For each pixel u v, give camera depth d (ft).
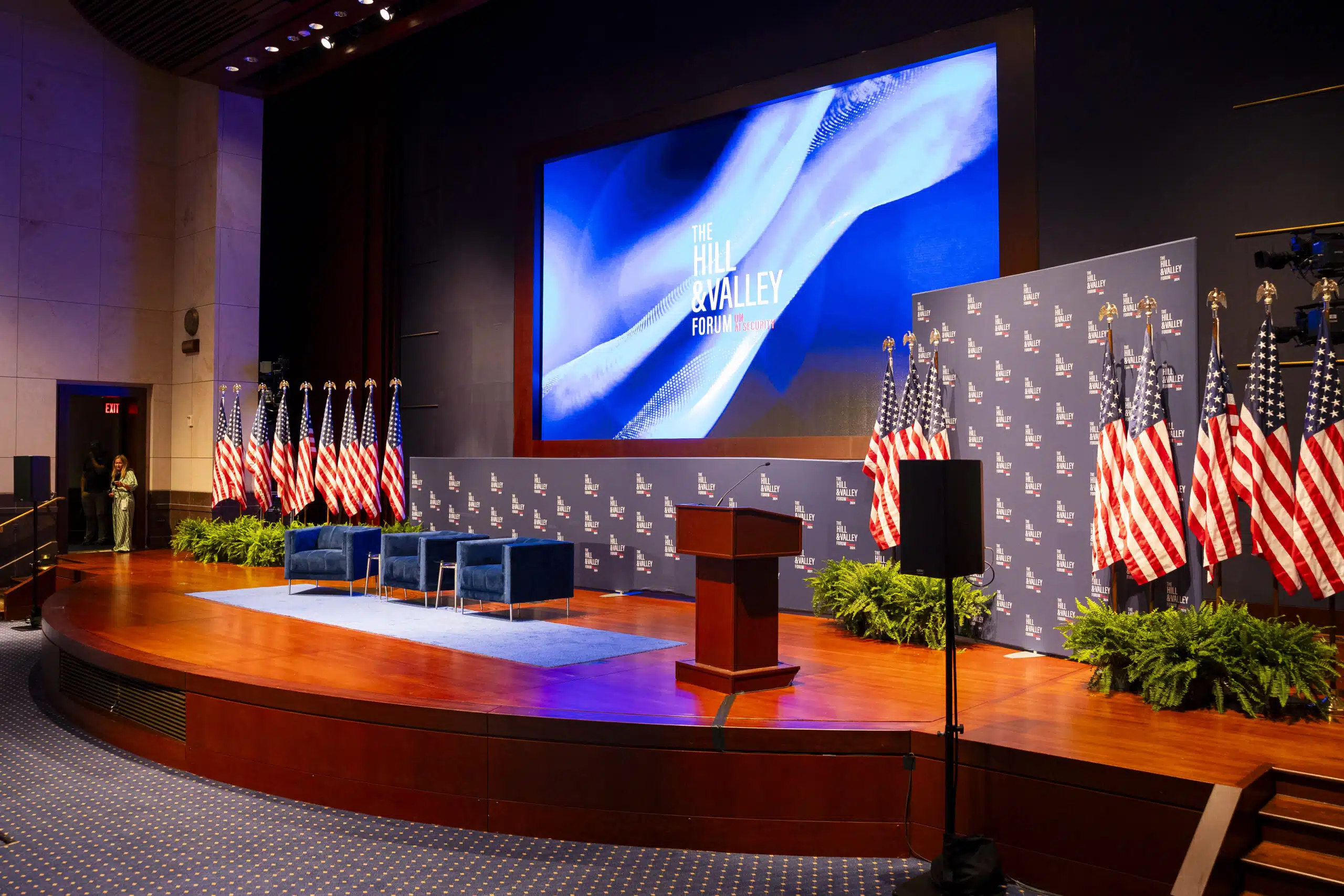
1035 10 31.42
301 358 58.70
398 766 19.24
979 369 27.12
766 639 21.21
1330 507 20.33
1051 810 15.92
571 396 45.09
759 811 17.46
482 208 49.21
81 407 57.26
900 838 17.35
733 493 33.94
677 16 41.37
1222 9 27.96
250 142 52.85
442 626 29.35
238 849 17.65
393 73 53.52
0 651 36.94
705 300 40.29
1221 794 14.39
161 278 53.93
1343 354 24.82
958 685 21.30
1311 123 26.45
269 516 51.06
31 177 49.67
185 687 22.41
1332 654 18.97
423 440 52.31
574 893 15.76
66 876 16.48
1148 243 29.12
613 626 29.58
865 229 35.63
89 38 51.57
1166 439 21.57
